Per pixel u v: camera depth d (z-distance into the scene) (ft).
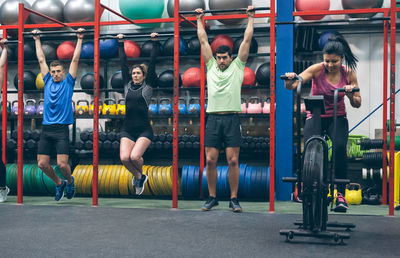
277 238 7.78
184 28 17.62
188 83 16.92
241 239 7.68
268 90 17.94
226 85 11.11
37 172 15.79
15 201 13.66
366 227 8.91
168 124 18.92
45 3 17.56
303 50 16.53
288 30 14.46
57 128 12.36
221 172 14.39
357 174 15.65
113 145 16.01
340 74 9.27
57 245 7.18
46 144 12.48
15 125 19.67
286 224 9.25
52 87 12.47
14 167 16.15
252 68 18.20
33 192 16.17
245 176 14.37
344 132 9.21
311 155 7.40
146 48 17.33
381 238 7.82
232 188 11.44
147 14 17.39
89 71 19.40
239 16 15.14
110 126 17.52
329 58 8.80
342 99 9.24
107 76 19.17
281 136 14.43
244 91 18.10
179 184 15.20
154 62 11.77
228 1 16.57
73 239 7.66
